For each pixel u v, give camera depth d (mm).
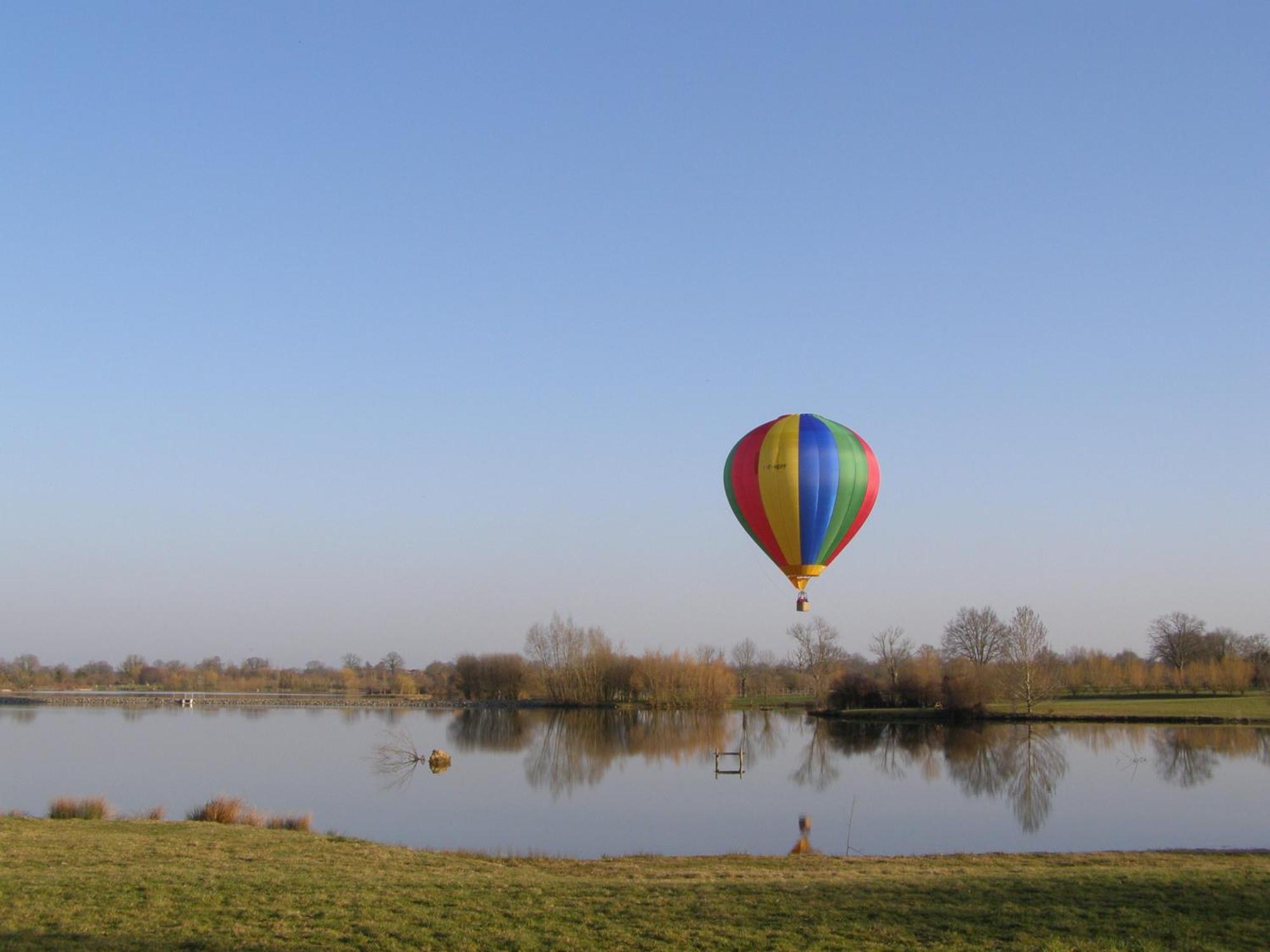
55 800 32875
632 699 126438
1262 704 104188
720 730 88188
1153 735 76500
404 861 24594
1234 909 17766
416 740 78000
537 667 140000
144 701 141375
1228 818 39719
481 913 17375
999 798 45562
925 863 27391
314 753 66188
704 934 16203
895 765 59125
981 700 93938
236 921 16422
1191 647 148250
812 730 87000
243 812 32438
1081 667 133875
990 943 15758
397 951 15047
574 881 21641
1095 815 40469
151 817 31203
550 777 54094
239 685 188625
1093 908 17938
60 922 16031
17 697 145375
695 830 37406
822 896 19156
